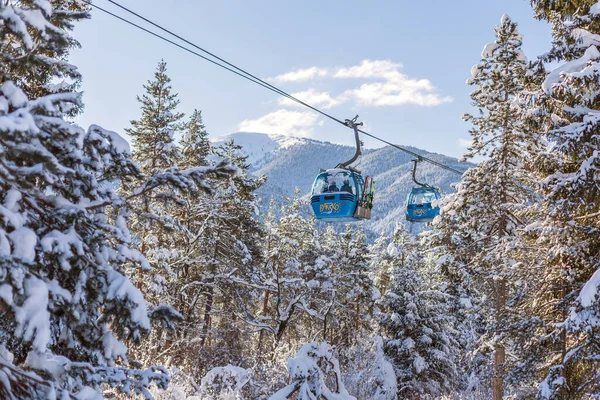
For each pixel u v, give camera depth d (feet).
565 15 52.13
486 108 80.33
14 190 18.42
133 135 93.91
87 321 20.76
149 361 63.05
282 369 65.51
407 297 114.11
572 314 44.42
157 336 68.95
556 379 49.32
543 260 57.93
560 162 51.01
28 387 17.17
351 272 135.74
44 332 16.78
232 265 108.37
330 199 68.44
